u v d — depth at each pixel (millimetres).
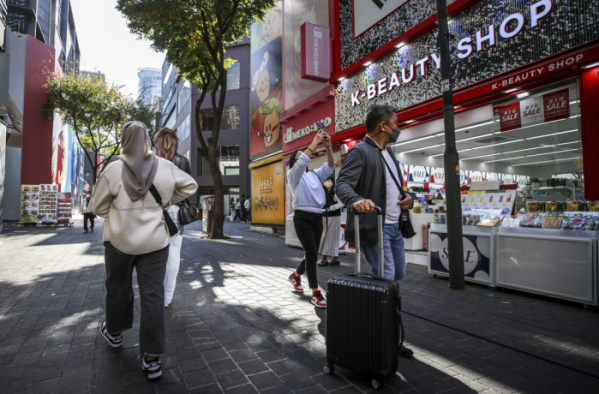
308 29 10023
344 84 9969
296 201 3992
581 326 3244
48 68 23859
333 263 6781
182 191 2535
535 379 2268
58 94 22422
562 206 4523
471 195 5562
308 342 2867
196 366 2443
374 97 8852
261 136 16281
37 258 7398
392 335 2080
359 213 2301
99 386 2170
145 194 2328
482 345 2818
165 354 2639
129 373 2342
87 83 22812
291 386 2170
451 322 3350
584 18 5066
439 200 9117
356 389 2137
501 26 6098
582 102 5086
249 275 5559
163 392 2100
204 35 11188
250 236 13102
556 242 3973
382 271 2307
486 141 8859
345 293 2201
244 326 3236
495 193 5250
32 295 4352
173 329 3160
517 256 4367
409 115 7664
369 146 2617
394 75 8180
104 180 2311
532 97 5840
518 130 6027
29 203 18609
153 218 2330
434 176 11359
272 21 15461
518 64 5883
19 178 22547
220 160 31469
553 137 5551
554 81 5402
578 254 3781
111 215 2342
